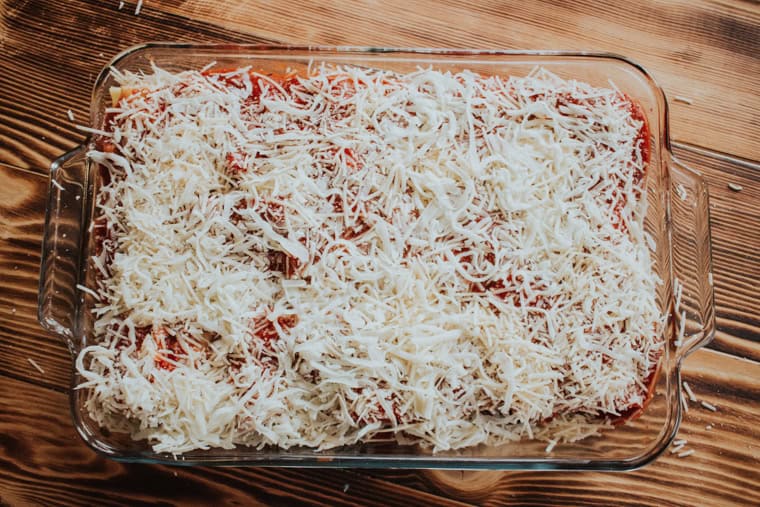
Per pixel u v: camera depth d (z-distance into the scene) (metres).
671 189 0.64
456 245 0.58
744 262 0.66
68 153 0.60
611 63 0.62
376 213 0.58
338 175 0.58
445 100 0.60
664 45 0.67
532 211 0.59
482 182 0.59
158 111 0.59
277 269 0.58
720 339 0.65
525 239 0.58
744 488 0.63
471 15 0.67
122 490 0.62
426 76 0.60
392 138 0.59
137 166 0.58
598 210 0.59
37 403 0.62
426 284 0.57
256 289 0.57
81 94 0.65
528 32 0.67
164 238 0.57
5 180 0.64
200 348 0.57
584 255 0.59
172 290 0.57
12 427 0.62
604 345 0.58
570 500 0.63
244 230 0.58
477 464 0.58
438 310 0.57
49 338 0.63
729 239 0.66
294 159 0.58
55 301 0.60
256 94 0.60
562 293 0.58
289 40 0.66
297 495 0.62
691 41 0.67
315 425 0.57
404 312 0.57
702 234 0.62
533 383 0.57
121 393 0.56
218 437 0.57
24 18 0.65
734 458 0.64
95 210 0.59
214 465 0.58
